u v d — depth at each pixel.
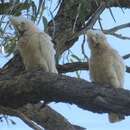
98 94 9.72
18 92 10.20
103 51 13.88
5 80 10.42
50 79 10.09
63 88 9.95
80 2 13.96
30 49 13.55
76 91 9.87
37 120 15.78
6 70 14.53
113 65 13.89
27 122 13.85
